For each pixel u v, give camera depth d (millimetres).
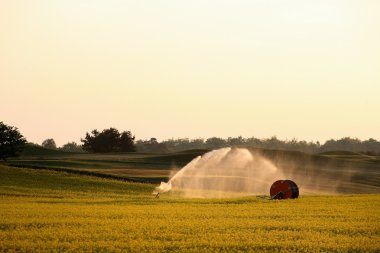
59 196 75312
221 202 62906
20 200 66062
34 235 38688
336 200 64312
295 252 34281
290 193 66625
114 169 139500
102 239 37844
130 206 57750
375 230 42219
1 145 126688
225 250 34625
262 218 48188
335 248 35500
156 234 39375
